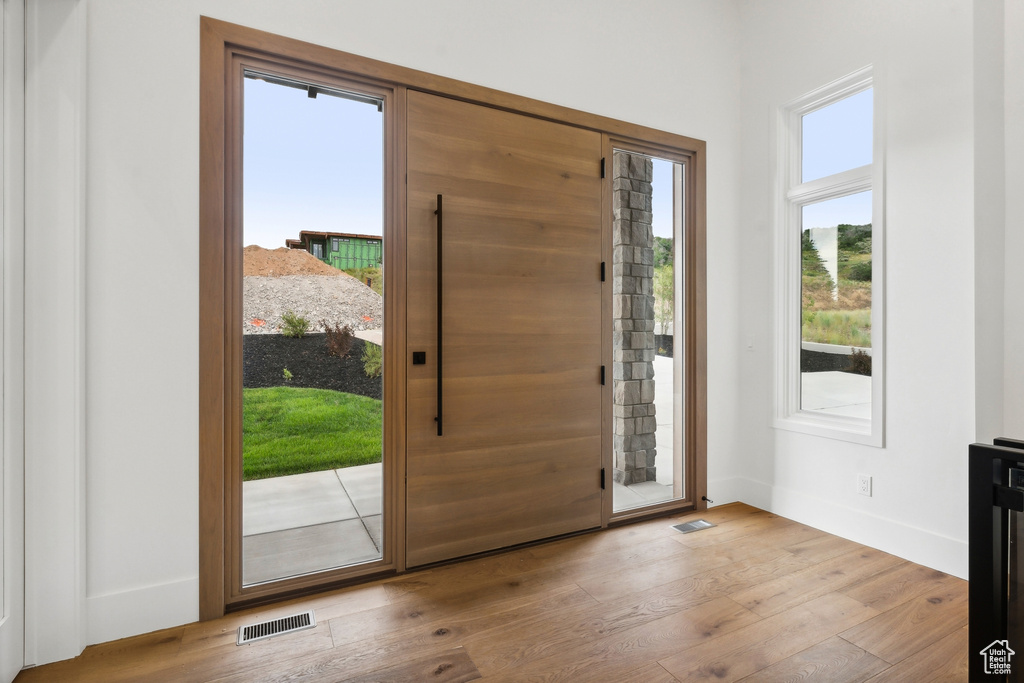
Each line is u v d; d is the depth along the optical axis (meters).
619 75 2.78
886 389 2.48
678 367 3.07
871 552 2.47
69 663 1.64
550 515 2.62
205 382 1.88
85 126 1.70
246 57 1.98
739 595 2.07
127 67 1.76
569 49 2.63
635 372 2.92
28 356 1.60
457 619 1.91
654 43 2.91
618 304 2.86
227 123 1.95
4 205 1.50
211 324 1.89
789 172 3.02
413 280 2.27
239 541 1.99
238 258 1.98
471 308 2.40
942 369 2.27
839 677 1.57
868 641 1.76
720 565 2.35
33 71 1.60
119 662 1.64
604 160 2.75
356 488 2.21
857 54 2.59
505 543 2.50
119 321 1.76
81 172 1.67
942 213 2.26
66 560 1.66
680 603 2.01
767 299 3.06
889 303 2.46
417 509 2.30
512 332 2.50
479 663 1.64
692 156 3.07
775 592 2.10
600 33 2.73
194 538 1.88
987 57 2.16
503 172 2.46
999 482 1.13
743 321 3.21
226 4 1.90
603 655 1.68
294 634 1.81
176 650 1.71
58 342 1.64
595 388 2.75
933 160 2.29
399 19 2.21
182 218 1.84
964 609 1.96
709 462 3.13
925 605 1.99
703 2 3.10
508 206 2.48
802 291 3.02
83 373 1.69
